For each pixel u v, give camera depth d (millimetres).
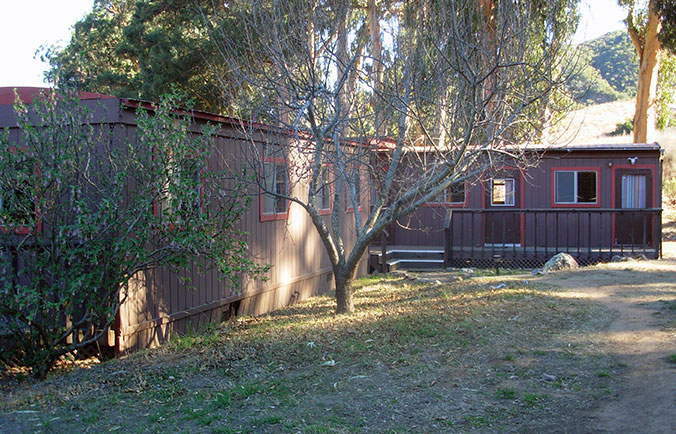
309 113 7797
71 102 6473
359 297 10516
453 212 14594
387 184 8562
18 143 7320
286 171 8969
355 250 8531
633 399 4570
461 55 7414
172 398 5355
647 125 22266
